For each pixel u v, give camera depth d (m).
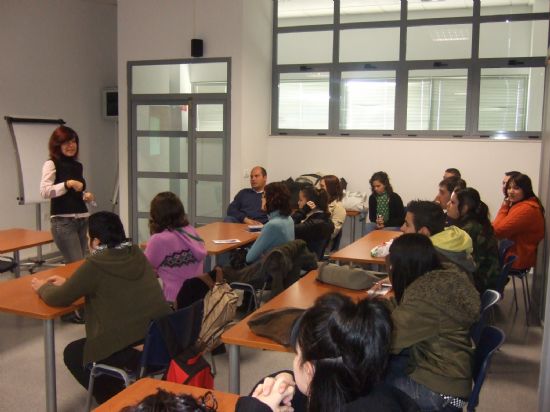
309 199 4.59
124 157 7.01
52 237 4.32
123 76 6.87
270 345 2.15
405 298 1.93
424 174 6.64
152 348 2.23
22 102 6.31
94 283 2.43
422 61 6.61
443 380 1.86
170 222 3.23
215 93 6.55
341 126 7.02
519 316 4.60
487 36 6.38
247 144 6.66
